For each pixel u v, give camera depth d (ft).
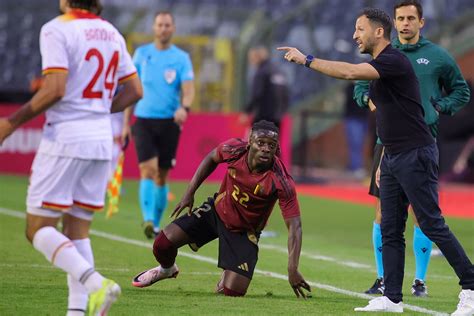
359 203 200.54
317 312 77.25
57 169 62.95
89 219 66.03
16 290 83.92
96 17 65.31
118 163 139.54
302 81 278.05
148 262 105.50
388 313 77.56
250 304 80.18
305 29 279.69
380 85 76.59
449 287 98.17
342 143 275.80
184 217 84.74
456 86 90.89
